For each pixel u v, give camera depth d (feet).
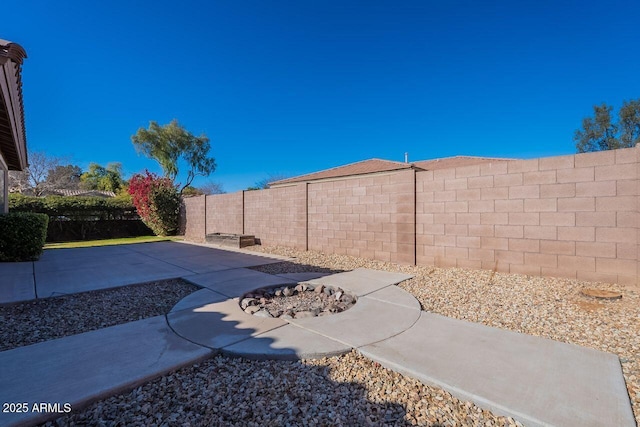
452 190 19.99
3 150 27.35
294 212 32.35
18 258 26.08
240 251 32.73
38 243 26.89
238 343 9.37
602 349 8.90
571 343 9.33
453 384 7.06
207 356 8.66
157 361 8.23
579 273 15.25
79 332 10.78
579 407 6.18
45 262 25.57
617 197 14.29
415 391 7.11
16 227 25.95
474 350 8.86
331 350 8.86
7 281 18.30
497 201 18.02
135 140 82.23
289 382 7.54
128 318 12.25
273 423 6.05
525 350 8.83
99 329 10.72
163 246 38.19
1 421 5.72
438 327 10.71
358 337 9.84
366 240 25.36
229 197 42.01
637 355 8.46
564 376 7.39
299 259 26.63
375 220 24.67
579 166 15.29
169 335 10.08
